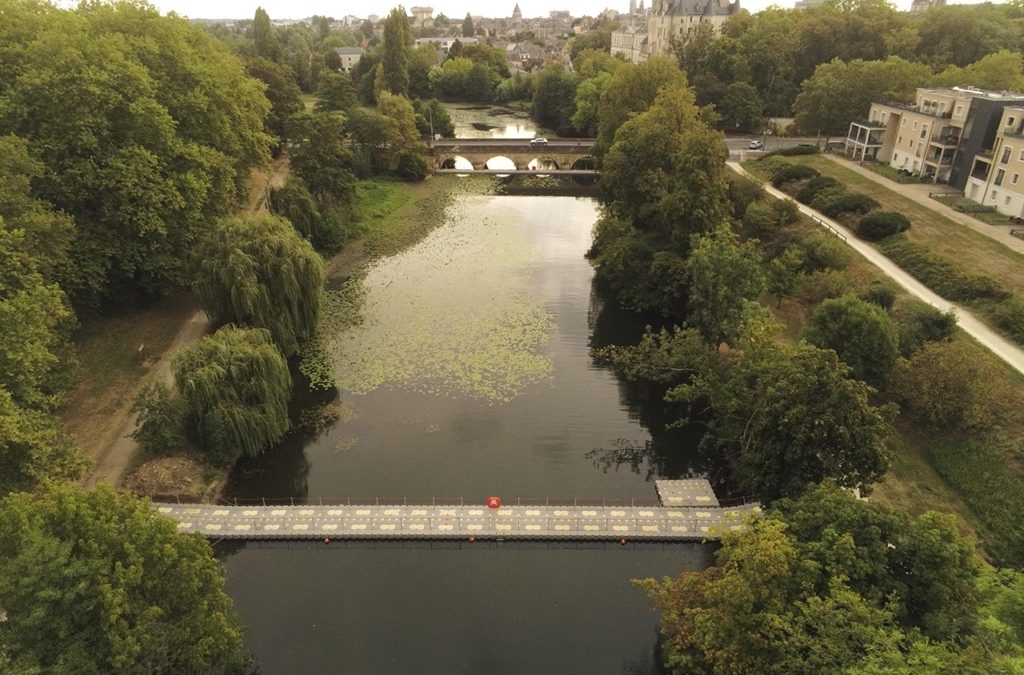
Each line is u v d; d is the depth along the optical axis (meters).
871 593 21.80
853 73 90.12
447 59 183.12
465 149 104.62
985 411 37.31
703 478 38.69
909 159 78.94
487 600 30.73
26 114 41.44
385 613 30.03
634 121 67.31
